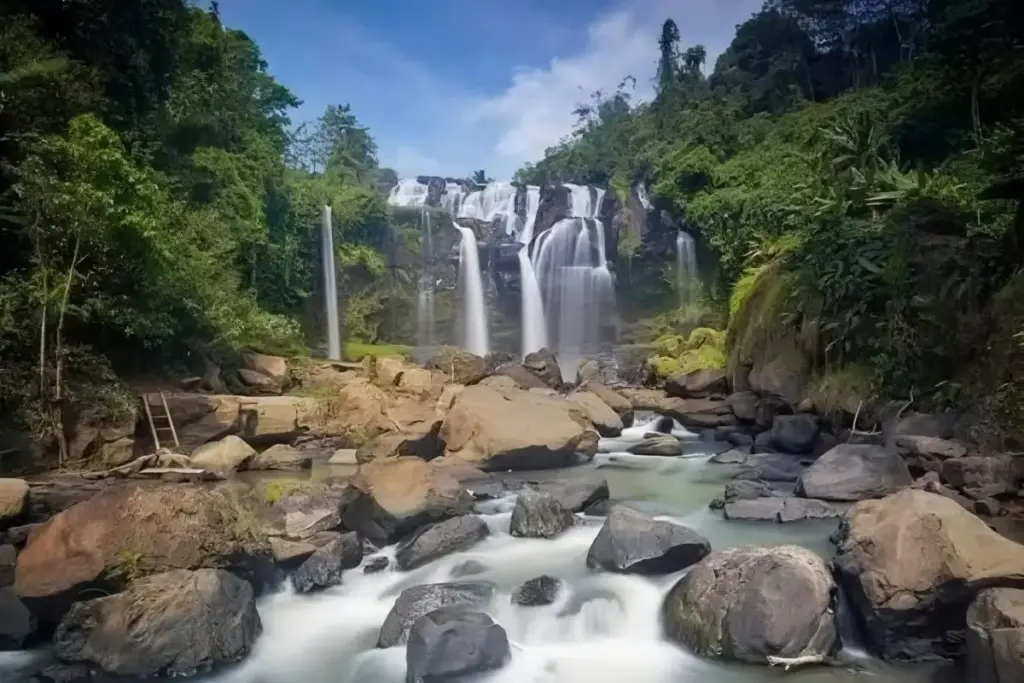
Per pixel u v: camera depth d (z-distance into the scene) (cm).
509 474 1523
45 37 1692
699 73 4641
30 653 786
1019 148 1470
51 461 1402
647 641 791
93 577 787
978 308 1348
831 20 4109
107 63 1848
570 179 4547
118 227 1519
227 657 759
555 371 2638
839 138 2266
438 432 1706
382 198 3400
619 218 3597
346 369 2292
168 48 2091
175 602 767
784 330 1934
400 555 990
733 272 2825
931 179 1842
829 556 909
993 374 1225
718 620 748
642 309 3469
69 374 1485
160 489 887
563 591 856
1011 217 1457
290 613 873
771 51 4103
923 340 1440
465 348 3519
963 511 768
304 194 2947
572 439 1602
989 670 612
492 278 3634
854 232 1692
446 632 728
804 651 712
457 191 4381
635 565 890
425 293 3431
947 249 1473
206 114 2266
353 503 1069
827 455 1233
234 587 818
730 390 2245
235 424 1656
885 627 712
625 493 1338
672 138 3825
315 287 2944
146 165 1828
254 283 2398
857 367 1608
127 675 727
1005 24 2250
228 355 1983
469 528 1034
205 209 2153
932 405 1379
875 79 3738
